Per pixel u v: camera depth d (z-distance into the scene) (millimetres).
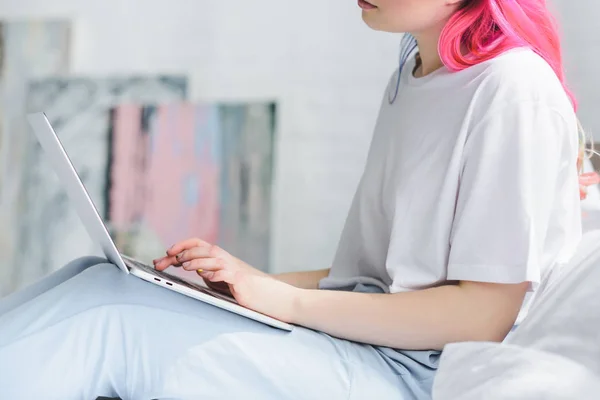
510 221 1022
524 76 1075
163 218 2822
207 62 2891
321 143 2783
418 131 1209
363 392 992
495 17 1139
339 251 1454
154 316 956
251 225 2771
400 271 1142
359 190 1434
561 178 1112
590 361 859
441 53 1167
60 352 904
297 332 1037
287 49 2826
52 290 981
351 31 2783
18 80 2971
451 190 1100
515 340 965
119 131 2879
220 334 971
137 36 2951
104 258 1215
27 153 2949
